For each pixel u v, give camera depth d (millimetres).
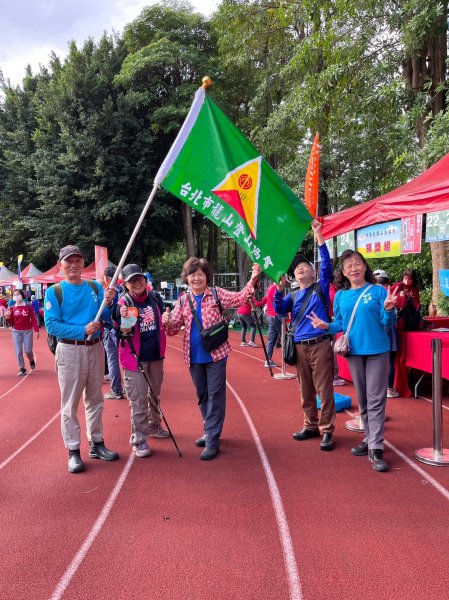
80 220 23750
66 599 2775
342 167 15680
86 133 22766
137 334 4859
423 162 7836
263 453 4941
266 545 3252
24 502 3982
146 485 4234
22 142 27297
